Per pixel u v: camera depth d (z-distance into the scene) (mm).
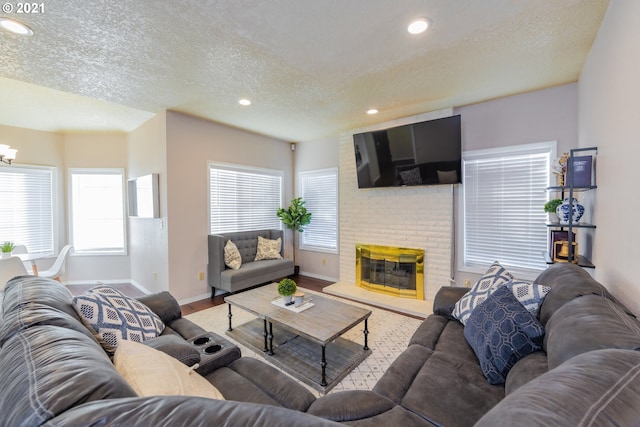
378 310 3490
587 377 624
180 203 3717
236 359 1633
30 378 688
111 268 4875
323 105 3396
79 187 4820
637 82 1298
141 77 2631
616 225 1608
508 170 3223
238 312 3428
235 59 2316
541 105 2975
